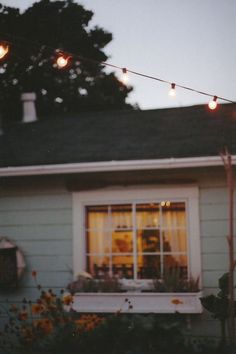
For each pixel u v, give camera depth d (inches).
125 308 303.3
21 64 799.7
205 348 251.9
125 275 322.7
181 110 423.5
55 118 463.8
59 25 856.3
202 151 316.5
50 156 348.5
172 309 297.1
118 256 324.8
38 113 807.1
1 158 360.8
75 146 364.5
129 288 318.0
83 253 326.3
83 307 308.0
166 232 319.6
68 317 259.8
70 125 428.5
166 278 305.4
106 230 327.9
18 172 324.8
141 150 333.4
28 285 332.8
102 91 876.0
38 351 241.0
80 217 328.8
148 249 321.4
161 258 318.0
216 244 310.5
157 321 240.5
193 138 346.6
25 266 333.7
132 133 377.4
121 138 368.2
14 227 339.0
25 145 387.2
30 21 844.6
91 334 235.6
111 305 305.1
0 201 342.6
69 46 860.6
